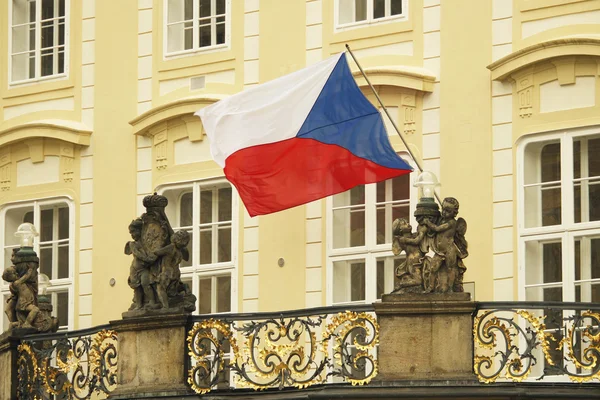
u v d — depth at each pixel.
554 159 42.06
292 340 39.78
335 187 42.19
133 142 47.12
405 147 43.53
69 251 47.66
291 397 39.34
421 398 38.09
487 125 42.78
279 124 42.06
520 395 37.78
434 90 43.47
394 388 38.19
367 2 44.59
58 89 48.47
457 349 38.19
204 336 40.28
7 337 43.00
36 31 49.03
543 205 42.03
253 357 39.91
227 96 45.59
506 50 42.78
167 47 47.09
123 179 47.12
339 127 42.03
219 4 46.56
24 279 43.34
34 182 48.28
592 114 41.44
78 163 47.81
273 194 42.22
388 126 43.78
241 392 39.97
